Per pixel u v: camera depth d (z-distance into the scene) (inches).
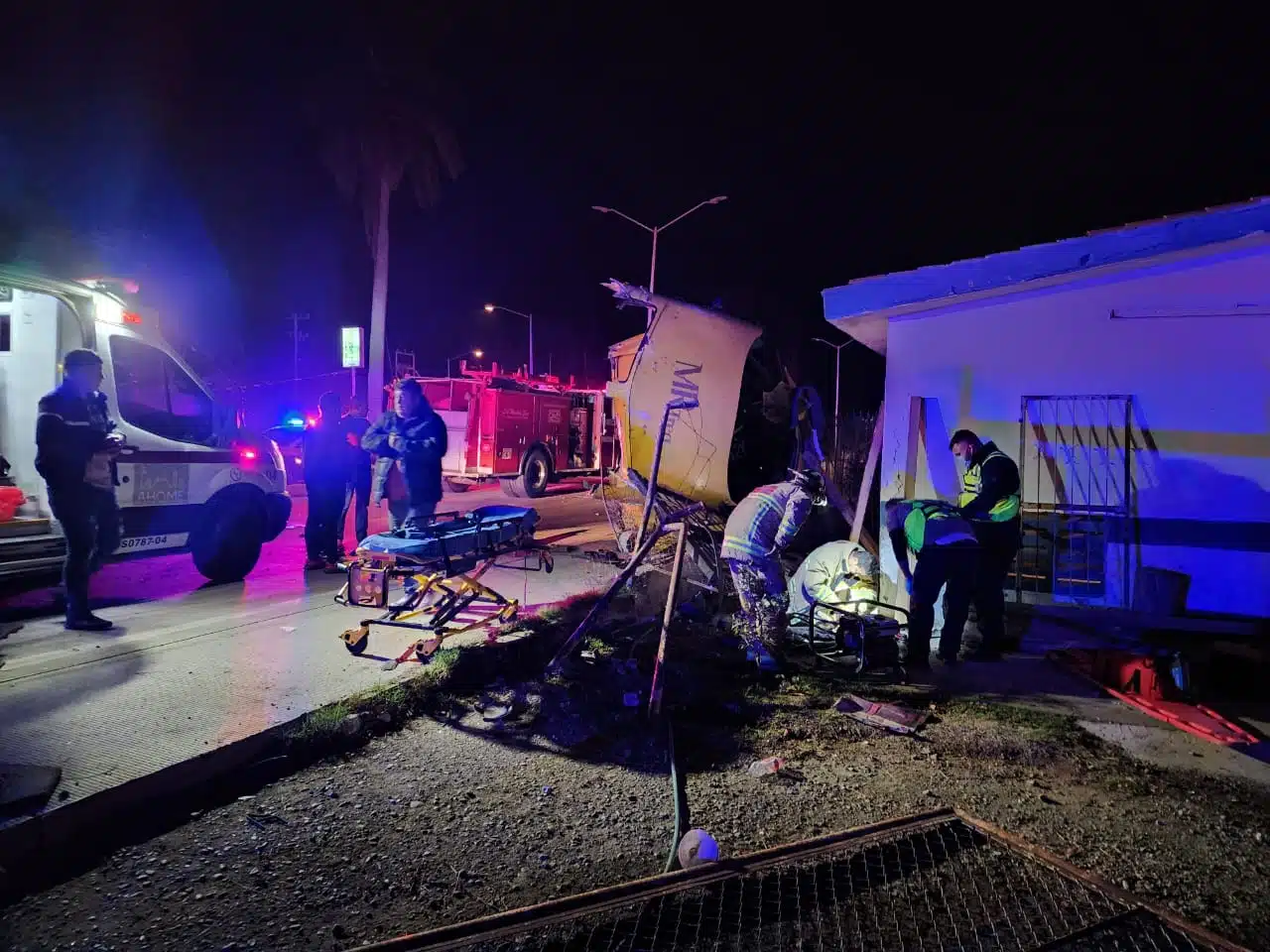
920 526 243.8
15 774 137.6
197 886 122.7
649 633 253.3
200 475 304.3
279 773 159.5
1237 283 252.1
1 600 280.2
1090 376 268.4
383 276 1006.4
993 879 128.7
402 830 140.3
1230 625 249.4
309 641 229.3
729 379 289.7
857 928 116.3
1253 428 252.2
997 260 264.1
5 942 108.8
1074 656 230.8
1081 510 271.0
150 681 191.0
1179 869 132.4
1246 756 174.9
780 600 231.8
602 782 160.6
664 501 281.0
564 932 113.7
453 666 205.8
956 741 180.4
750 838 140.9
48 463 227.5
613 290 269.4
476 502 654.5
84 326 267.1
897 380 290.7
